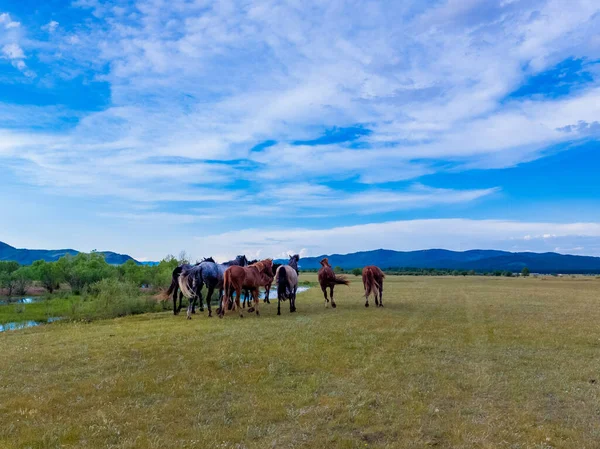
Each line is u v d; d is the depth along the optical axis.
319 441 5.26
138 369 8.34
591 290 34.53
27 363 8.85
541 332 12.86
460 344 10.98
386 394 6.98
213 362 8.83
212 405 6.47
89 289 31.25
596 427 5.73
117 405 6.42
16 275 31.98
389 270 114.25
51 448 4.98
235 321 14.98
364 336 11.77
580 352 10.18
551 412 6.31
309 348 10.14
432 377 7.99
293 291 18.31
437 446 5.14
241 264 20.44
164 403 6.54
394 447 5.09
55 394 6.85
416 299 24.50
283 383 7.57
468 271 102.44
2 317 19.25
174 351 9.79
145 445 5.04
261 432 5.51
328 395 6.93
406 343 11.02
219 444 5.12
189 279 16.36
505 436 5.41
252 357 9.23
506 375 8.16
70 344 10.88
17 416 5.96
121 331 13.07
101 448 5.00
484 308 19.53
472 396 6.96
